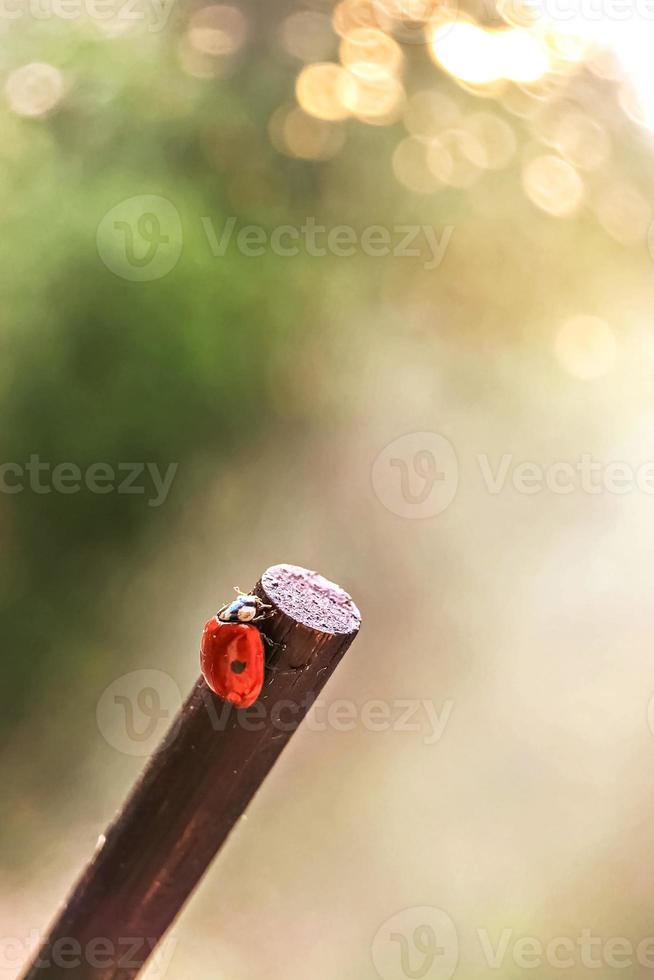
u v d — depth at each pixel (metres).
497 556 0.65
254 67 0.44
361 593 0.63
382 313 0.50
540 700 0.66
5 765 0.54
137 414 0.49
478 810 0.62
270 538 0.58
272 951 0.56
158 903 0.19
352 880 0.59
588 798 0.61
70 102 0.45
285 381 0.52
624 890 0.57
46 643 0.53
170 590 0.56
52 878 0.53
